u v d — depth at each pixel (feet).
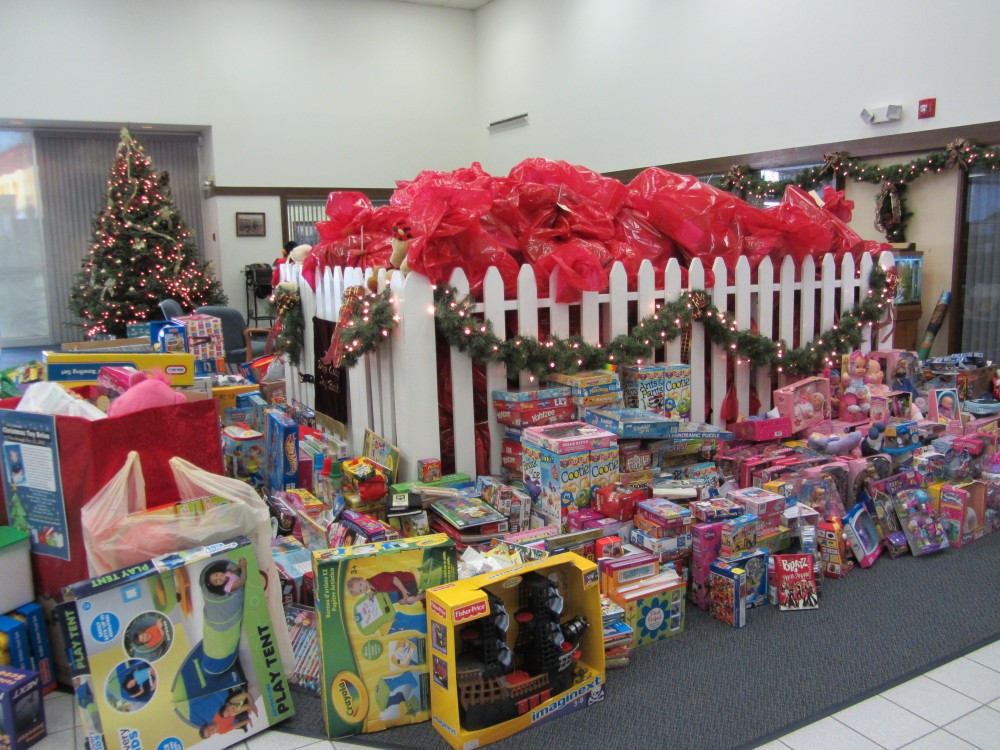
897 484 11.39
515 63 36.81
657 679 8.04
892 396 13.07
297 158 36.55
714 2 25.20
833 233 14.43
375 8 37.42
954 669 8.12
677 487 10.50
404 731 7.34
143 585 6.79
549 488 10.05
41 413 8.04
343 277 13.26
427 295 10.82
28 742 7.14
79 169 36.45
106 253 30.04
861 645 8.62
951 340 18.89
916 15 18.81
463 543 9.52
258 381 17.13
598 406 11.33
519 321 11.44
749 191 24.06
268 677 7.38
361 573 7.32
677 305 12.35
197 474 7.86
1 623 7.82
